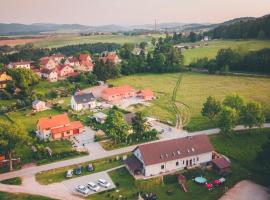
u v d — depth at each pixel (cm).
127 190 9788
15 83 19488
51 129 13550
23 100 17838
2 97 18862
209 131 13738
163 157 10662
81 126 14038
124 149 12306
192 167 11012
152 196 9425
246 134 13262
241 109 13362
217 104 14238
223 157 11331
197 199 9394
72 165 11188
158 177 10381
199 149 11194
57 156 11712
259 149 12044
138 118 13162
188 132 13750
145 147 10781
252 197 9462
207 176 10575
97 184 10069
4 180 10306
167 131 13912
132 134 13238
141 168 10575
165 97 18888
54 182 10219
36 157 11625
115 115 13075
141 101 18388
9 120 15750
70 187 9931
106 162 11369
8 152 11050
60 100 18700
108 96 18600
